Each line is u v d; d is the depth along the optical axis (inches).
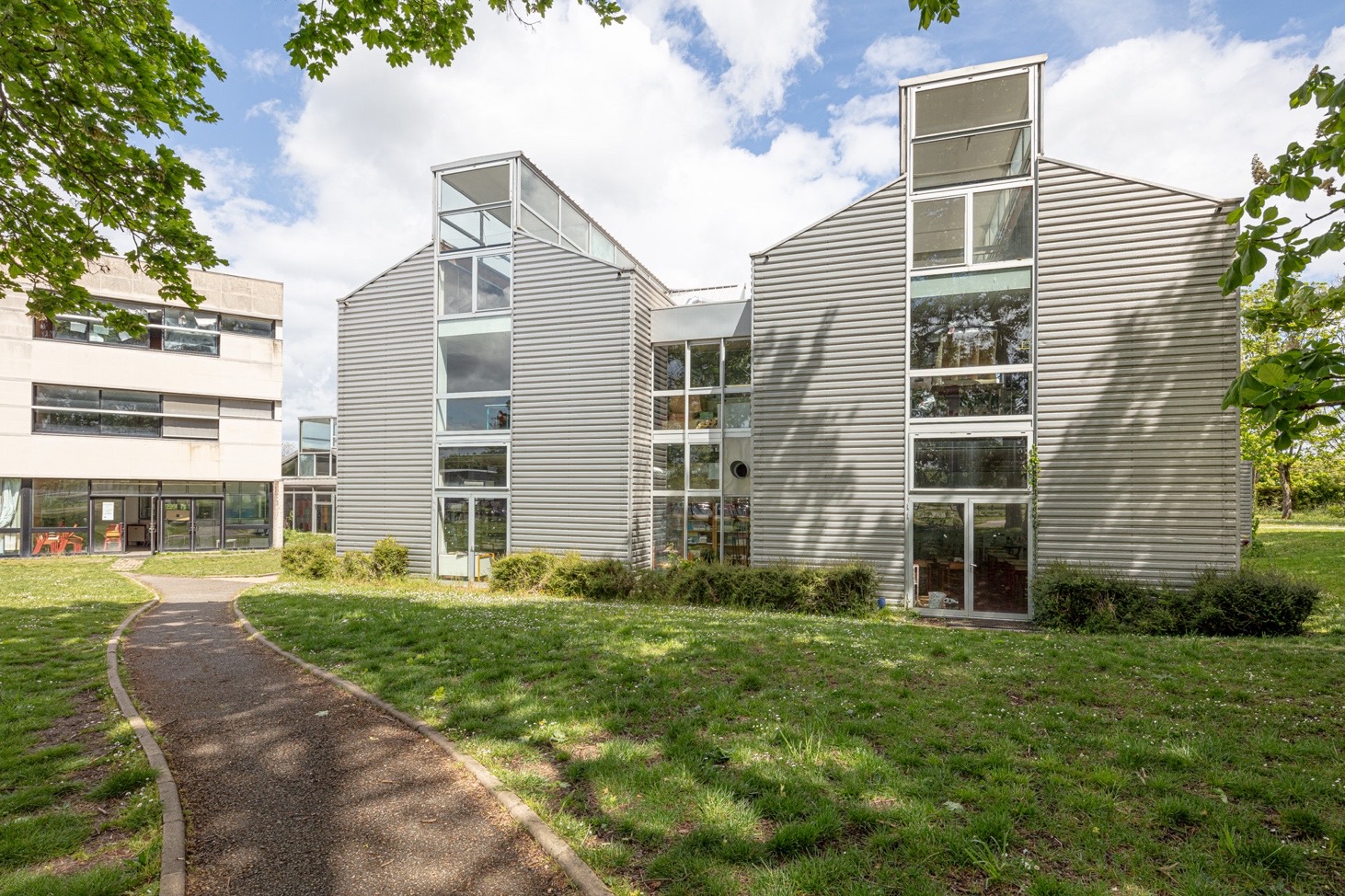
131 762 162.9
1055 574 395.2
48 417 848.9
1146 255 408.8
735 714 191.2
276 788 152.9
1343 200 131.6
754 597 441.1
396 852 125.2
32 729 187.9
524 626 319.0
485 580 563.2
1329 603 423.2
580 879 112.1
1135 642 307.0
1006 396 435.2
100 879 112.3
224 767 165.0
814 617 392.5
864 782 144.4
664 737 173.3
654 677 224.8
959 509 441.7
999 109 458.0
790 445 478.9
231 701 217.9
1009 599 427.2
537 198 600.1
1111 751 163.2
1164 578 397.1
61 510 861.2
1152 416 404.5
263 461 1006.4
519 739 177.6
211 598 479.5
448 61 250.2
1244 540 719.7
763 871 112.6
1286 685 222.8
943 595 441.1
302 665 260.1
